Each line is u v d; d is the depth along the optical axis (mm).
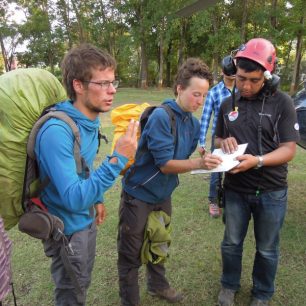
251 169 2262
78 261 1842
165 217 2420
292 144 2152
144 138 2156
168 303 2648
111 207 4270
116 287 2842
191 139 2291
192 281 2893
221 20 28000
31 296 2754
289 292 2742
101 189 1604
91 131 1742
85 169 1700
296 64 24969
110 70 1663
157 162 2129
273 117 2160
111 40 34312
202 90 2092
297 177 5215
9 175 1607
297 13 22609
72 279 1793
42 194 1753
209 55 28516
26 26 37188
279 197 2283
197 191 4762
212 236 3576
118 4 31500
